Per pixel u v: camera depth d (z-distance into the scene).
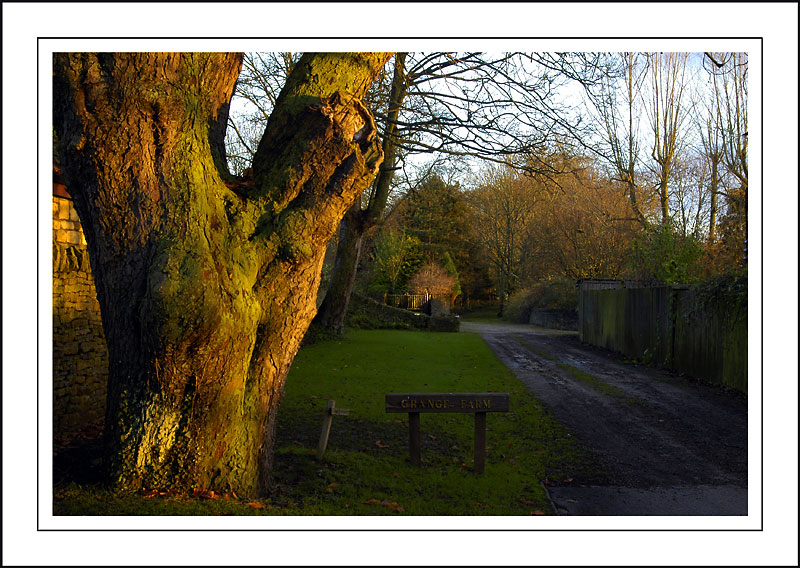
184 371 4.47
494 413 9.47
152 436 4.55
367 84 5.49
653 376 13.89
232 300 4.50
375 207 20.66
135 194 4.37
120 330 4.57
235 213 4.83
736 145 22.02
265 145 5.21
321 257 5.24
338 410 6.58
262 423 5.22
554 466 6.83
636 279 20.08
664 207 26.31
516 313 39.88
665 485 6.19
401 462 6.67
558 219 33.81
